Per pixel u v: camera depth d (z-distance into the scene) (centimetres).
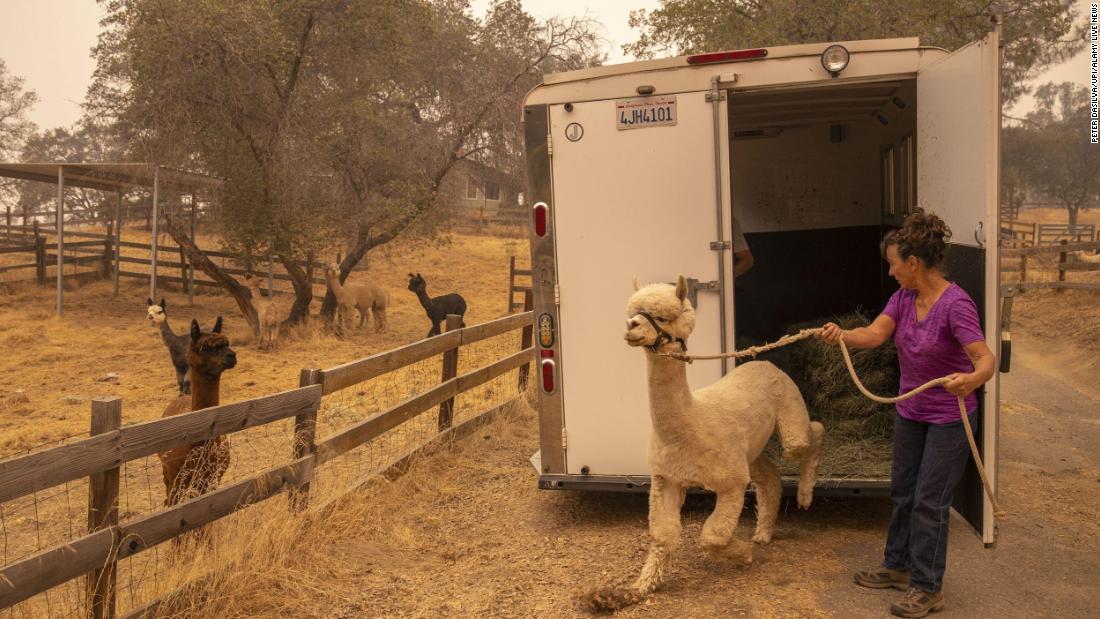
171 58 1543
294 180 1641
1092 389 1056
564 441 561
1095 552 496
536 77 1992
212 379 585
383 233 1850
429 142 1839
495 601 452
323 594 462
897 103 673
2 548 564
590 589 432
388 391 1103
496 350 1465
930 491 405
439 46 1916
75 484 708
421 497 634
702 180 531
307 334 1723
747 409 456
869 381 592
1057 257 2181
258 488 490
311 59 1686
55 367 1380
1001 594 436
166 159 1644
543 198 550
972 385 380
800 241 848
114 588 394
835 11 1611
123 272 2394
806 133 837
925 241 400
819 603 426
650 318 416
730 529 441
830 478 525
